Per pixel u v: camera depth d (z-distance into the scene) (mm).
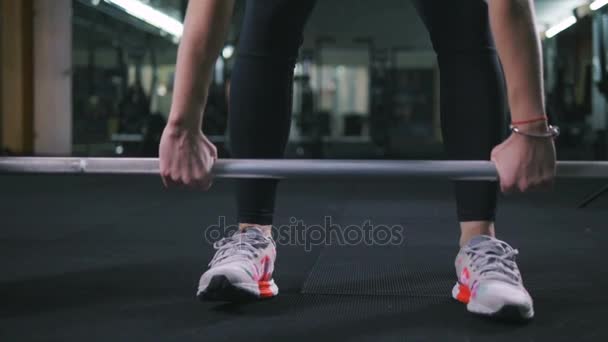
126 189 4172
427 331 1043
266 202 1262
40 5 8023
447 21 1184
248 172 888
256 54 1224
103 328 1061
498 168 876
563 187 4332
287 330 1048
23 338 1002
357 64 18484
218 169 896
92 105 10078
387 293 1328
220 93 10031
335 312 1170
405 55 16984
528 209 3041
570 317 1129
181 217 2717
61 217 2715
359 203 3316
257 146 1244
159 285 1405
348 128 17844
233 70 1267
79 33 10586
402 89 18547
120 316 1139
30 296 1298
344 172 852
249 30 1229
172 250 1887
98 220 2613
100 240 2074
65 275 1512
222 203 3307
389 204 3260
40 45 8047
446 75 1212
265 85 1225
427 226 2434
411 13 11242
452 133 1218
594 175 887
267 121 1234
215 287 1142
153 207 3115
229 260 1192
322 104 21281
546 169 883
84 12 9906
